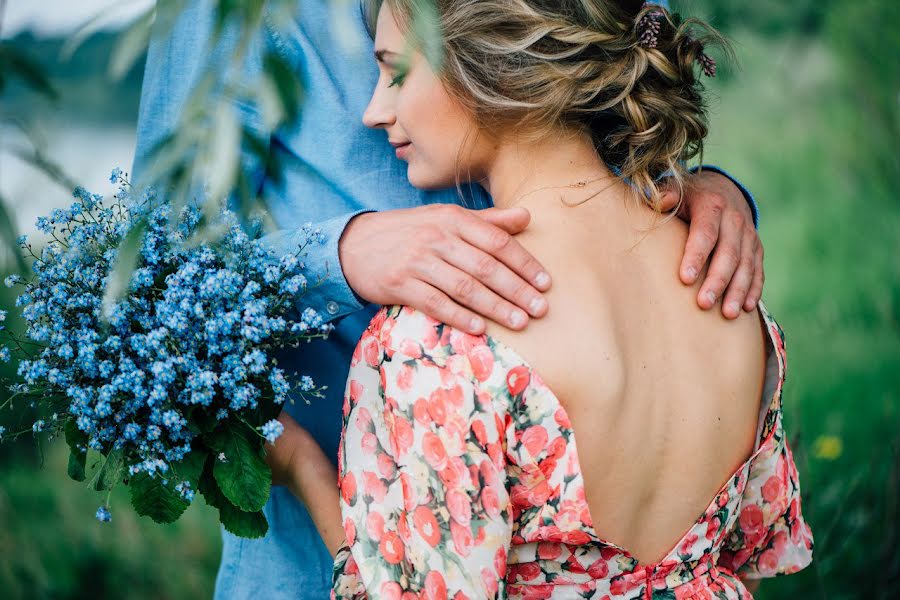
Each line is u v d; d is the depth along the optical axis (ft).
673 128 4.40
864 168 11.23
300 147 5.33
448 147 4.35
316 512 4.88
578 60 4.19
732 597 4.34
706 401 4.18
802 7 10.77
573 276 3.96
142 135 5.18
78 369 4.10
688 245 4.40
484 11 4.10
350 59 5.25
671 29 4.46
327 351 5.40
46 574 10.02
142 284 4.09
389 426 4.05
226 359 4.07
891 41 10.00
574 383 3.80
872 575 8.65
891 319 12.32
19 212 4.12
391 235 4.25
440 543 3.88
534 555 4.05
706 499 4.22
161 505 4.25
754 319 4.51
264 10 3.38
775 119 14.10
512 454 3.83
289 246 4.67
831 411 10.84
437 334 3.92
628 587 4.11
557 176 4.23
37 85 4.03
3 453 11.37
